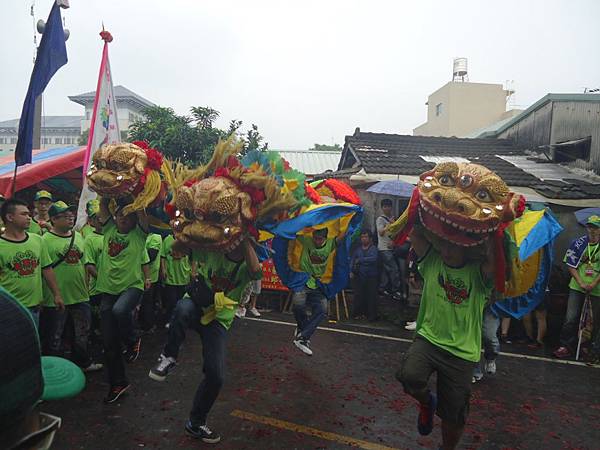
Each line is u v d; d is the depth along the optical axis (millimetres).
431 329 3307
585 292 6102
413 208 3326
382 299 8844
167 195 3961
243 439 3701
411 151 11422
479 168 3160
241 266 3467
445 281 3289
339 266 5770
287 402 4434
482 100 26016
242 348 6102
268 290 8586
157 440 3623
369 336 6969
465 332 3240
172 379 4883
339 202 5781
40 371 975
